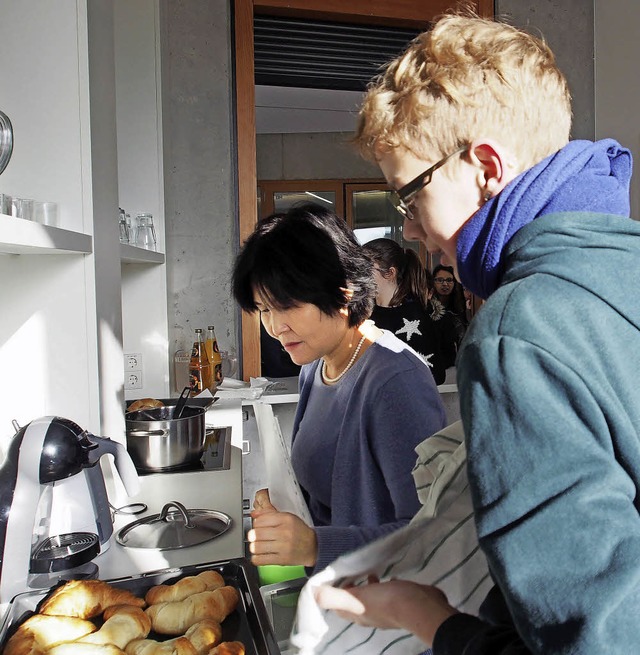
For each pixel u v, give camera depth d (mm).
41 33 1267
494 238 560
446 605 625
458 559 714
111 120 1485
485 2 3102
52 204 1211
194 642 862
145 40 2320
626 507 442
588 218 521
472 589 718
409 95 591
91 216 1300
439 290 3748
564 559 431
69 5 1265
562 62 3246
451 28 606
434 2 3045
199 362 2488
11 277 1330
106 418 1424
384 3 2984
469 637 549
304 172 6230
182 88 2766
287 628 984
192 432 1705
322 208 1197
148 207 2365
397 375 1065
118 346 1523
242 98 2809
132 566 1138
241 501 1458
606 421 458
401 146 603
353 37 3090
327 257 1135
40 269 1325
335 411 1201
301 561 981
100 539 1191
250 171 2836
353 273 1167
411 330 2666
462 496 701
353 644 734
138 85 2336
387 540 702
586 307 478
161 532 1274
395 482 1026
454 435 823
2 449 1242
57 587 984
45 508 1128
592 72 3283
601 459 447
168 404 2146
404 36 3154
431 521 705
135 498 1484
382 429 1046
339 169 6254
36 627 869
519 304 489
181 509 1256
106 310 1424
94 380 1341
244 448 2303
